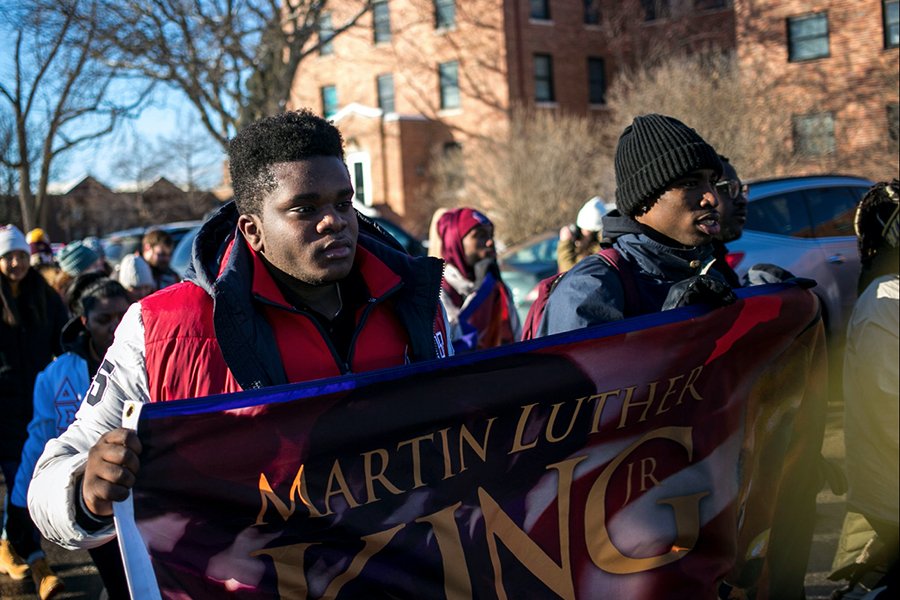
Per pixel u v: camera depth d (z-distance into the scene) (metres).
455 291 5.43
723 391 2.62
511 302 5.55
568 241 7.04
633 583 2.49
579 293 2.82
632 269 2.91
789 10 25.61
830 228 8.41
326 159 2.13
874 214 3.02
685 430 2.56
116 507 1.96
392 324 2.35
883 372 2.77
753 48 26.33
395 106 34.62
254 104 23.00
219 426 2.02
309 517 2.13
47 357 5.78
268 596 2.10
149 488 1.99
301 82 36.69
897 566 2.93
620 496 2.48
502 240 24.23
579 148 24.80
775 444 2.73
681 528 2.55
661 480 2.53
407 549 2.23
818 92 25.06
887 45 24.28
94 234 46.41
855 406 2.88
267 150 2.12
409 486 2.22
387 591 2.22
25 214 24.48
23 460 4.61
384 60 34.44
